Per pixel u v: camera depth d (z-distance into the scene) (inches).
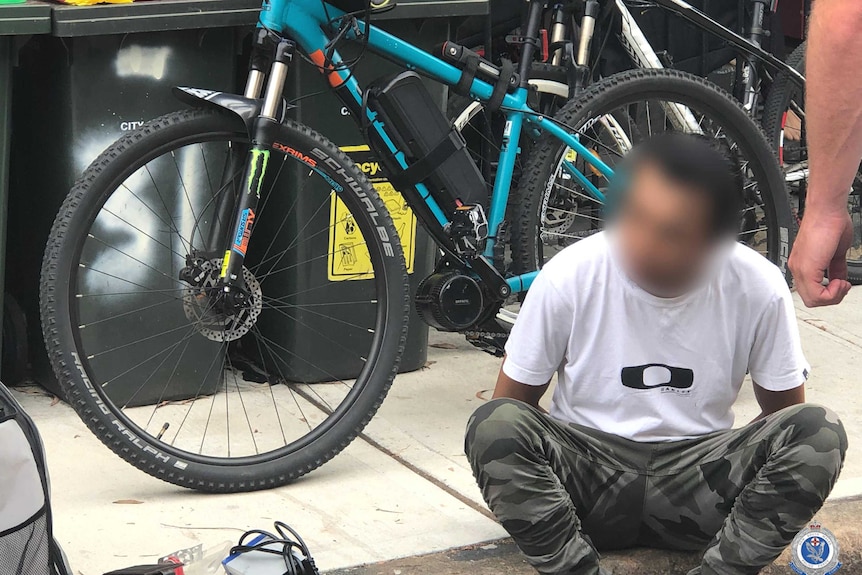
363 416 127.8
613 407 101.3
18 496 82.2
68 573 90.0
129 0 130.6
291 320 148.9
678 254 91.7
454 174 132.5
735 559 97.7
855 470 129.0
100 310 137.5
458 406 147.3
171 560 96.9
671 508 102.5
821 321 180.1
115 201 135.7
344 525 114.9
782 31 208.2
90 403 118.2
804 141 191.8
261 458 123.4
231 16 132.2
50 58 133.6
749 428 99.3
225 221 136.0
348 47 139.3
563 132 141.7
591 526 104.5
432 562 106.9
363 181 128.4
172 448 121.0
